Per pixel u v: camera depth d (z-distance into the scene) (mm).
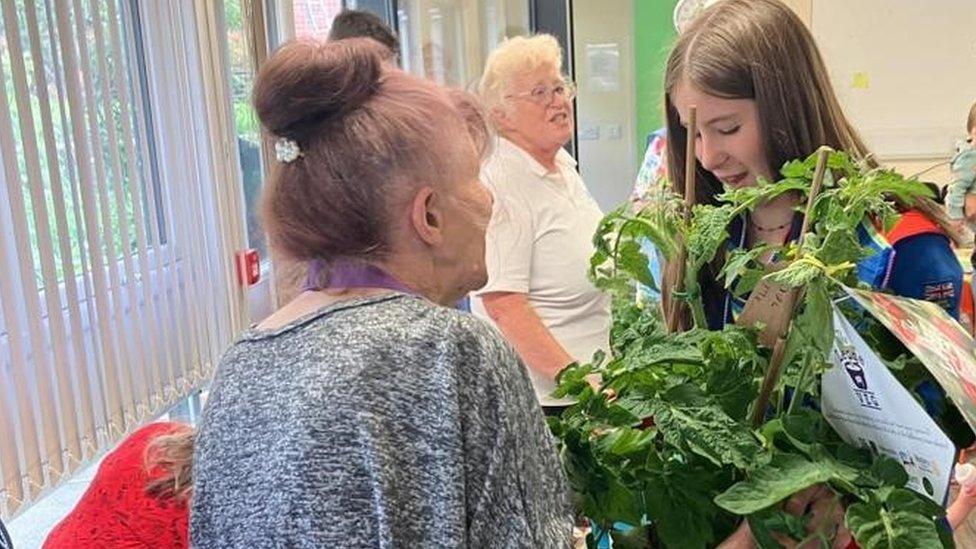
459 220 859
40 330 1656
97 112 1836
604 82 4230
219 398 809
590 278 1068
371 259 830
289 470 733
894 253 1012
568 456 920
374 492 713
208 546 778
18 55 1594
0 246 1563
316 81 812
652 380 914
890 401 778
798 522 823
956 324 866
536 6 4113
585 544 995
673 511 891
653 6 4113
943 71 4027
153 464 1098
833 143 1136
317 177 816
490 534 728
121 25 1937
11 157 1582
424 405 737
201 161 2244
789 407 908
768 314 890
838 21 4039
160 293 2068
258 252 2512
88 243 1798
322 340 776
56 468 1702
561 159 2240
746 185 1180
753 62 1108
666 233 979
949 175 4027
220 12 2312
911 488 798
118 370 1896
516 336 2006
